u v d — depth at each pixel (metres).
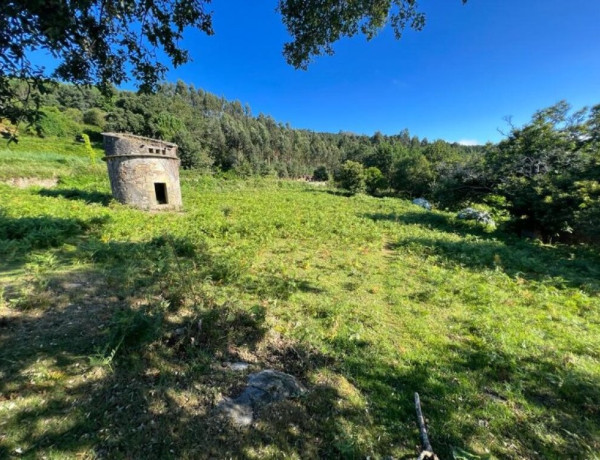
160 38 3.63
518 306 5.62
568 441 2.66
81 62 3.21
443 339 4.33
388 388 3.23
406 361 3.73
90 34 3.12
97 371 3.01
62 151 35.34
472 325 4.78
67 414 2.50
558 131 14.78
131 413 2.59
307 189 36.41
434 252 9.33
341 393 3.12
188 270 5.61
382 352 3.90
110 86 3.71
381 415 2.85
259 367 3.42
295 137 94.88
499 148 17.23
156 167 14.23
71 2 2.39
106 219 9.80
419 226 14.20
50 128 43.16
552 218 11.84
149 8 3.42
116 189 14.07
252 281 5.90
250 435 2.52
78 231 8.56
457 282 6.71
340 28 5.11
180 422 2.55
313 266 7.51
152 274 5.56
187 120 58.78
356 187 35.53
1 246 6.39
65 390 2.75
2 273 5.35
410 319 4.92
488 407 3.00
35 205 11.31
